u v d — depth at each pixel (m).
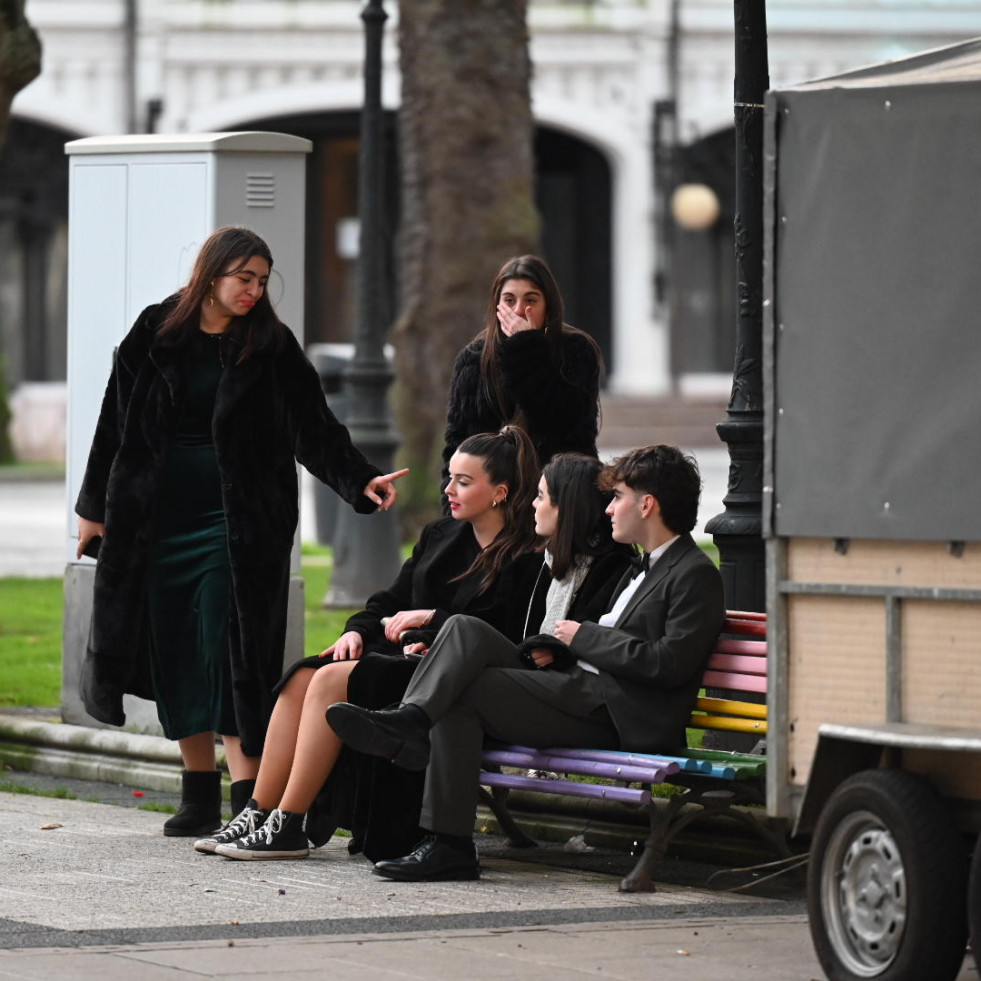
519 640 14.88
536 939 12.30
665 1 70.56
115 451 15.97
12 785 18.31
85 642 19.17
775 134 11.65
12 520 49.53
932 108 11.10
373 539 30.25
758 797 13.96
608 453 66.94
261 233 18.03
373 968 11.48
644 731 13.96
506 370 15.50
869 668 11.30
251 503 15.55
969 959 11.92
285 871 14.44
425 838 14.34
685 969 11.59
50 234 72.62
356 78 70.31
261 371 15.59
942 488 10.98
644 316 71.81
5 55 25.75
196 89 70.12
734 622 14.23
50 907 13.13
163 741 18.25
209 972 11.34
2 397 67.81
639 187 71.38
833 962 11.16
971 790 11.02
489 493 14.90
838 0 70.12
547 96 70.81
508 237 39.03
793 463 11.54
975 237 10.95
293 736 14.97
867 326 11.29
